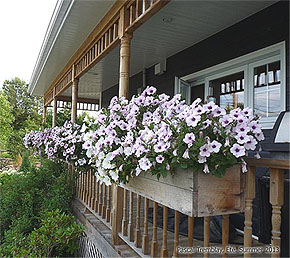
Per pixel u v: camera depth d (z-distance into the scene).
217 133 1.57
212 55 4.21
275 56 3.33
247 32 3.62
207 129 1.58
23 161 10.78
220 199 1.58
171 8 3.37
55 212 4.10
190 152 1.52
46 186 5.41
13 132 16.91
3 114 19.19
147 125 2.10
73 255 4.18
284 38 3.16
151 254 2.13
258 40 3.47
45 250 3.68
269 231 2.28
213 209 1.57
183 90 4.85
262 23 3.42
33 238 3.63
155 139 1.80
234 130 1.55
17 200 5.28
